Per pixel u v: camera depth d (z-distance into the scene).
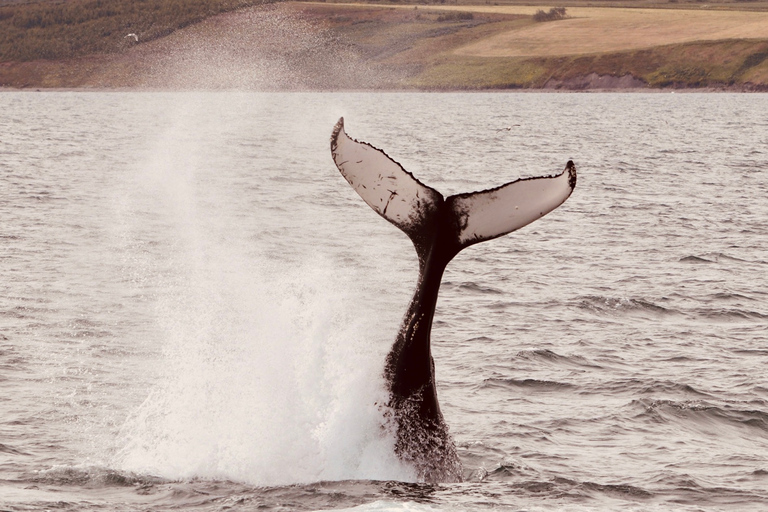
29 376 53.91
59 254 92.38
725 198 151.12
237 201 137.75
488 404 51.34
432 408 37.84
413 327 37.19
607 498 38.22
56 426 45.62
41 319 67.00
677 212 134.50
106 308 70.50
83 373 54.56
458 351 62.19
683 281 86.62
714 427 48.84
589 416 49.62
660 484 40.03
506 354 61.19
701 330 69.25
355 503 35.19
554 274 89.50
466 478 39.56
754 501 38.28
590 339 65.88
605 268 93.00
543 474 40.62
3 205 126.12
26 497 36.66
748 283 86.25
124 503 36.19
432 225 36.09
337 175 178.88
